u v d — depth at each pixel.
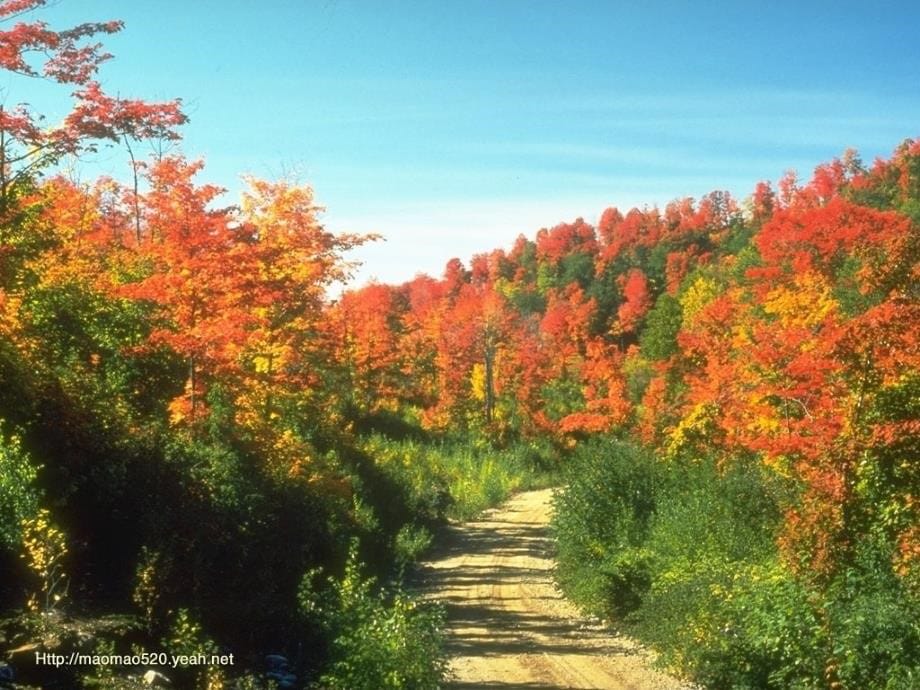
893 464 14.95
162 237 22.05
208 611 14.66
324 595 16.80
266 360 25.97
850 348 16.17
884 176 90.69
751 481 23.36
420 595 27.09
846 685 12.73
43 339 19.39
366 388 63.84
